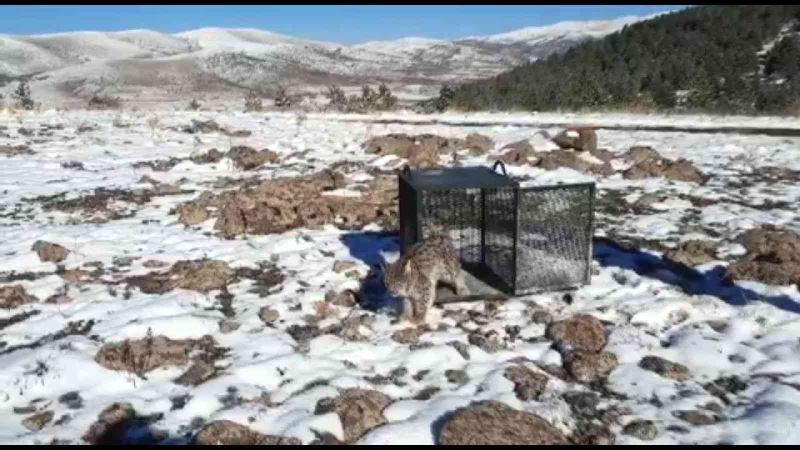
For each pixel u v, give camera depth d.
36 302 7.58
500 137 20.25
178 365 6.02
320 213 11.00
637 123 23.75
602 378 5.80
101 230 10.61
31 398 5.49
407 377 5.89
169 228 10.82
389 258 8.98
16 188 13.88
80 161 17.20
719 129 21.34
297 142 19.77
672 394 5.49
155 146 19.91
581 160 15.41
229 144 20.17
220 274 8.21
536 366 6.07
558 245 7.52
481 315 7.12
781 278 7.57
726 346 6.23
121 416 5.17
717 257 8.80
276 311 7.21
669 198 12.27
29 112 30.36
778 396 5.32
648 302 7.28
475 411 4.87
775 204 11.77
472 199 7.84
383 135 20.45
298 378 5.83
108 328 6.77
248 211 10.79
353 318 6.93
